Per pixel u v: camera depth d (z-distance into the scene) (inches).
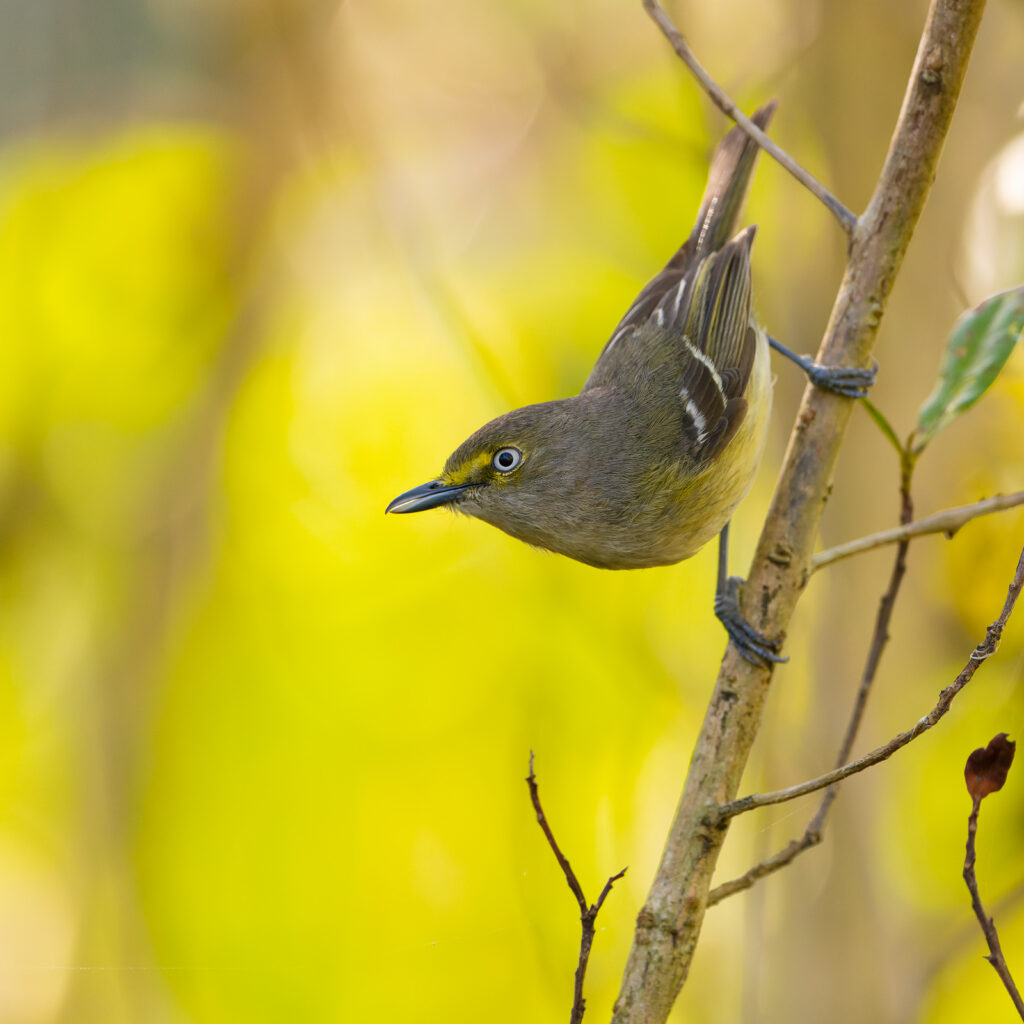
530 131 374.6
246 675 292.8
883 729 339.6
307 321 327.3
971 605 340.5
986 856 322.0
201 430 324.8
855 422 359.3
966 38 236.4
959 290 352.8
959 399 255.8
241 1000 285.1
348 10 377.7
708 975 385.1
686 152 362.6
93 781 338.0
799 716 366.6
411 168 371.6
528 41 389.7
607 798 311.0
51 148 332.8
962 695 332.5
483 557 317.4
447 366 325.1
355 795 287.3
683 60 243.4
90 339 321.7
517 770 302.2
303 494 306.7
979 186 353.4
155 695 316.8
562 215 362.9
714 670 355.3
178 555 327.3
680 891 228.2
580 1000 191.6
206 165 331.0
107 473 328.2
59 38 376.2
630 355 340.2
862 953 325.4
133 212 323.3
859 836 331.6
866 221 248.7
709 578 369.7
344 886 285.3
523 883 298.0
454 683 301.0
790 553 247.9
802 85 370.9
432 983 294.2
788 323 390.6
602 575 336.8
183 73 372.8
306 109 356.8
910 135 244.2
